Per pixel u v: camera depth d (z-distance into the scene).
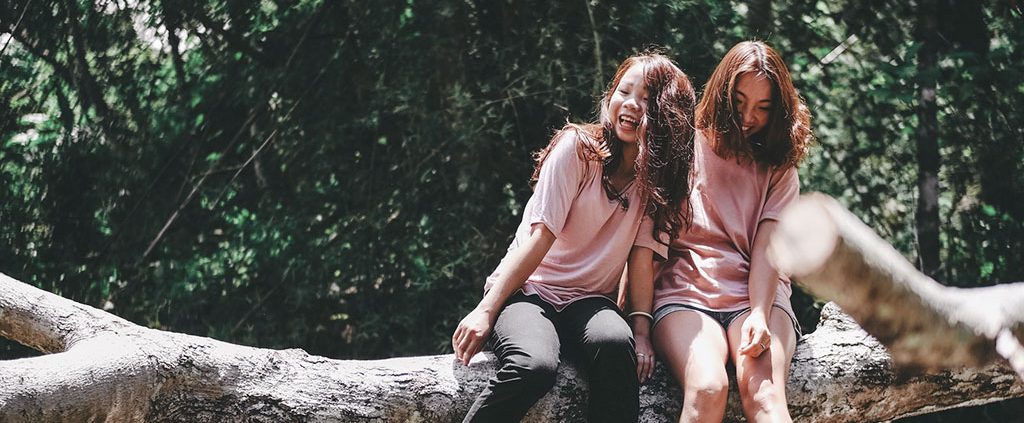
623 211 2.89
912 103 6.31
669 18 6.50
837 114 6.68
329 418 2.75
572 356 2.94
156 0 6.85
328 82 6.72
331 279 6.73
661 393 2.96
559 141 2.92
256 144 6.82
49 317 2.79
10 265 7.02
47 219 7.07
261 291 6.79
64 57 7.04
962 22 6.59
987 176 6.59
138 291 6.90
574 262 2.91
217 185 6.89
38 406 2.35
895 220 6.68
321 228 6.77
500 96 6.55
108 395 2.48
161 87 6.98
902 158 6.65
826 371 3.11
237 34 6.84
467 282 6.63
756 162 3.07
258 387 2.73
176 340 2.71
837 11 6.76
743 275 3.01
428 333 6.61
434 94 6.55
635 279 2.98
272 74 6.72
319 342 6.80
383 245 6.68
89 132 7.02
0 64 7.06
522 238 2.93
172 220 6.85
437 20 6.50
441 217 6.60
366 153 6.82
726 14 6.54
